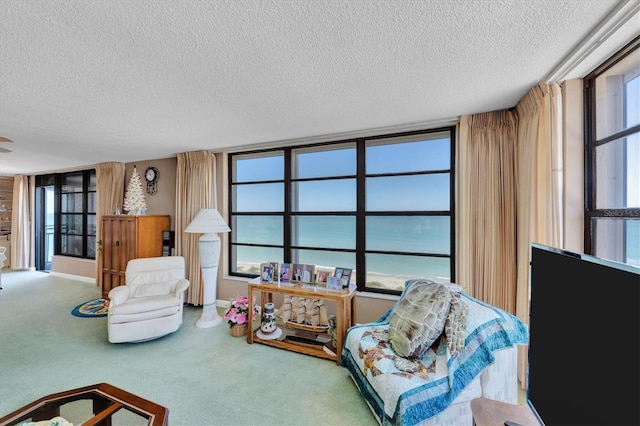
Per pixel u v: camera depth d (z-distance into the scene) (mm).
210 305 3336
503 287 2355
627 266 609
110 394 1469
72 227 5715
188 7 1138
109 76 1738
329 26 1271
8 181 6770
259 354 2588
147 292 3203
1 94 1995
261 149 3717
